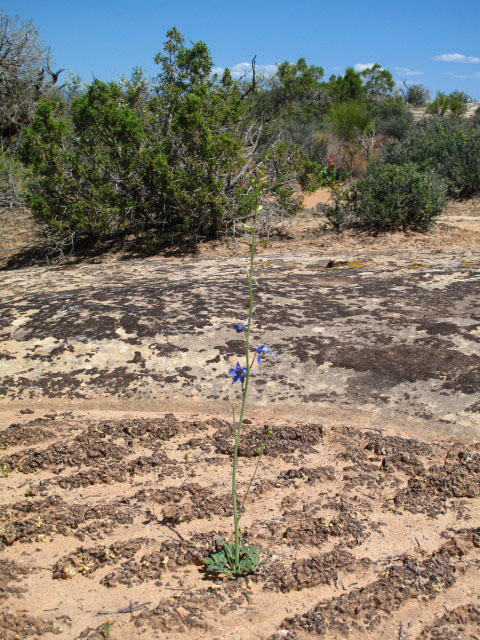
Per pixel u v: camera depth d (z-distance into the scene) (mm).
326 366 3670
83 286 5629
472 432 3018
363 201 8992
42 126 8000
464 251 7090
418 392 3363
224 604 1980
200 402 3477
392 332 4000
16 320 4391
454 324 4043
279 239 8484
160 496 2590
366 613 1929
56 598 2020
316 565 2125
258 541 2297
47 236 8523
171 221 8750
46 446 3076
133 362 3822
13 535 2324
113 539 2328
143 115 9211
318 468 2797
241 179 8711
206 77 8750
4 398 3611
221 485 2693
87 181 8312
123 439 3125
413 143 14227
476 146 12516
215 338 4008
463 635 1830
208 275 5969
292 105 20953
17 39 16438
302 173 9055
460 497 2566
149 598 2014
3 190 12031
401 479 2713
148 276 6125
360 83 28094
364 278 5426
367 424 3178
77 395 3600
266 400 3447
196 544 2271
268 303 4605
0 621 1880
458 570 2121
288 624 1887
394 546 2262
